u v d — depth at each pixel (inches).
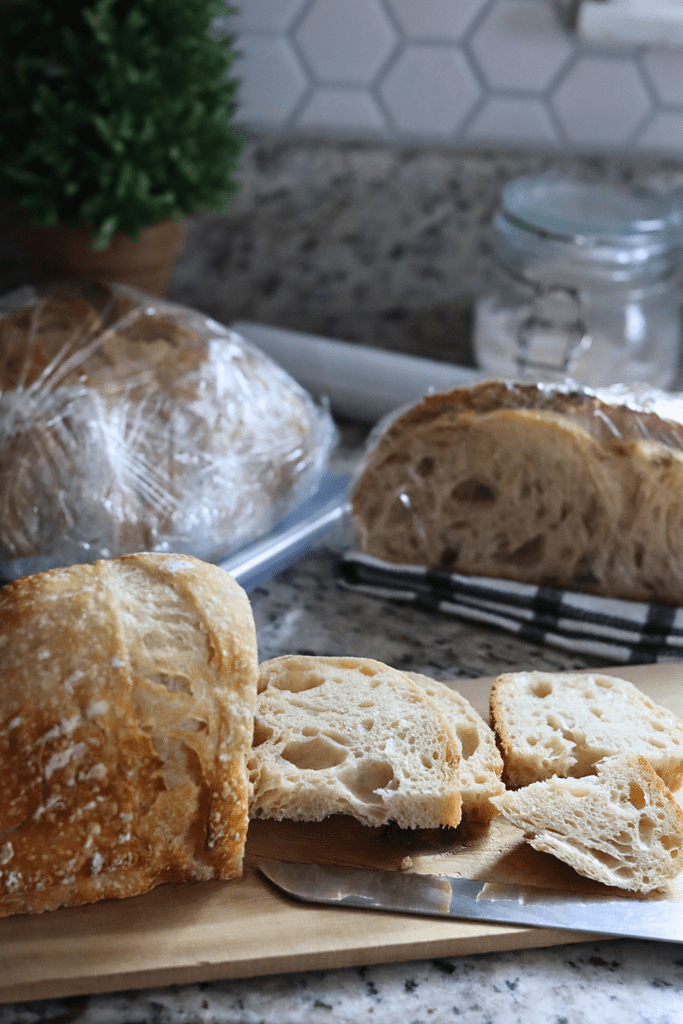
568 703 25.7
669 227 33.6
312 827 23.8
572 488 27.9
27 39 30.4
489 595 28.3
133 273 32.3
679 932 22.3
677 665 27.2
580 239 32.9
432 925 22.4
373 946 22.0
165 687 22.2
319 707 24.7
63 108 29.7
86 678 21.9
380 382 33.6
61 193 30.6
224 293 38.8
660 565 28.0
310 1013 21.6
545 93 36.8
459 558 29.1
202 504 27.6
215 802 22.3
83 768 21.8
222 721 22.4
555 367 33.5
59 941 21.9
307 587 29.3
